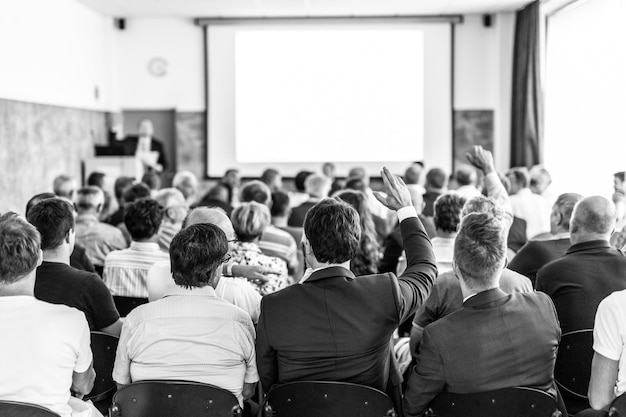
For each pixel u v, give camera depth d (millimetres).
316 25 11508
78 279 2930
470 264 2322
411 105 11594
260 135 11695
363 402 2293
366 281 2357
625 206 5105
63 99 9727
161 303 2492
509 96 11477
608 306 2230
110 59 11484
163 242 4668
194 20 11578
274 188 7559
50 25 9336
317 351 2332
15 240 2215
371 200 6562
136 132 11922
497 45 11438
